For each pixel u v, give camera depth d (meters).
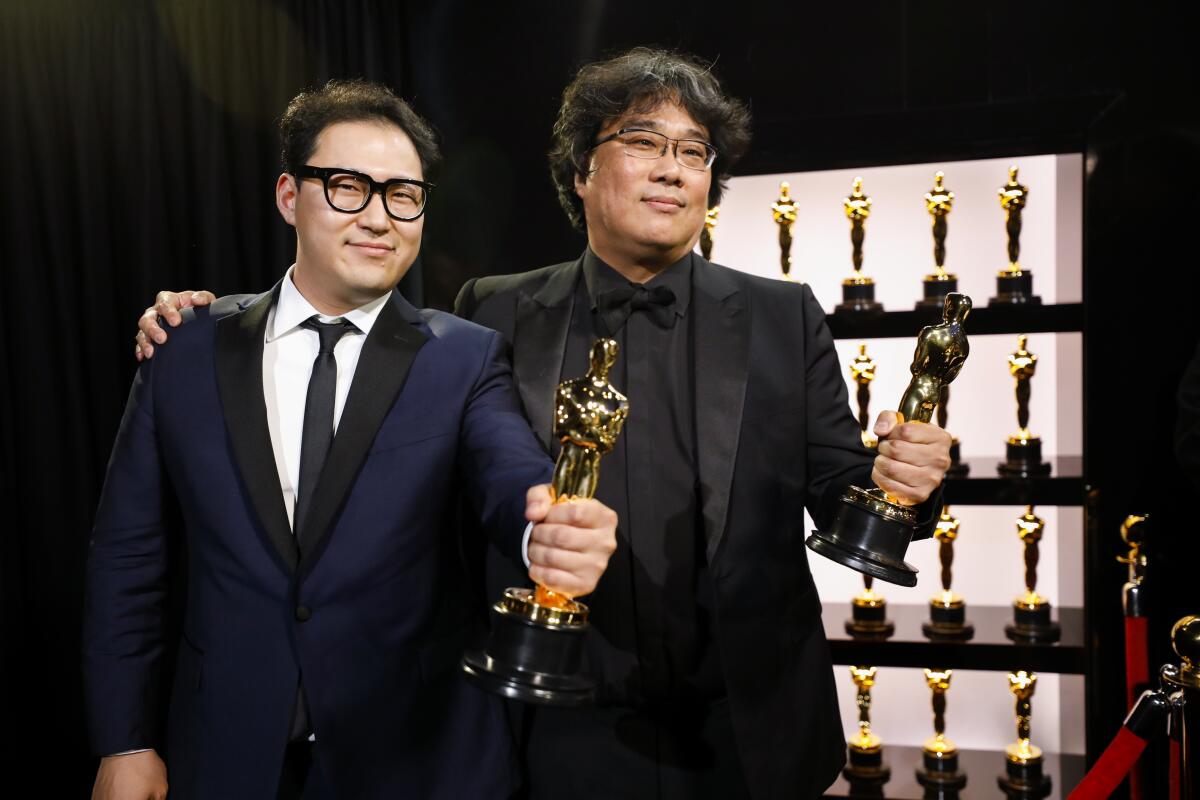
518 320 1.77
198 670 1.43
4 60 2.65
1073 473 2.68
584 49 2.90
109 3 2.78
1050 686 2.93
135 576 1.52
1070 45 2.67
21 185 2.67
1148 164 2.63
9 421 2.70
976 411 2.96
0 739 2.64
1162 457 2.62
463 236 2.97
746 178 3.00
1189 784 1.66
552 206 2.93
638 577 1.63
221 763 1.39
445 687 1.47
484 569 1.70
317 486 1.42
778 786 1.60
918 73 2.75
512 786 1.52
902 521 1.32
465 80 2.96
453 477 1.51
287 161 1.51
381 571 1.42
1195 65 2.60
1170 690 1.72
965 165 2.90
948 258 2.93
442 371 1.51
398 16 2.93
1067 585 2.84
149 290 2.80
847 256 2.97
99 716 1.47
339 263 1.44
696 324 1.71
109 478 1.54
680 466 1.67
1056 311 2.65
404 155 1.47
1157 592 2.62
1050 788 2.65
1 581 2.66
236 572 1.42
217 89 2.83
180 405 1.48
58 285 2.72
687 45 2.86
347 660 1.41
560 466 1.15
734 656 1.60
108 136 2.82
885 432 1.34
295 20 2.86
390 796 1.42
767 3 2.82
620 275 1.76
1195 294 2.61
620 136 1.66
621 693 1.63
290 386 1.50
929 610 2.91
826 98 2.79
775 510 1.67
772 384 1.69
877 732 3.03
